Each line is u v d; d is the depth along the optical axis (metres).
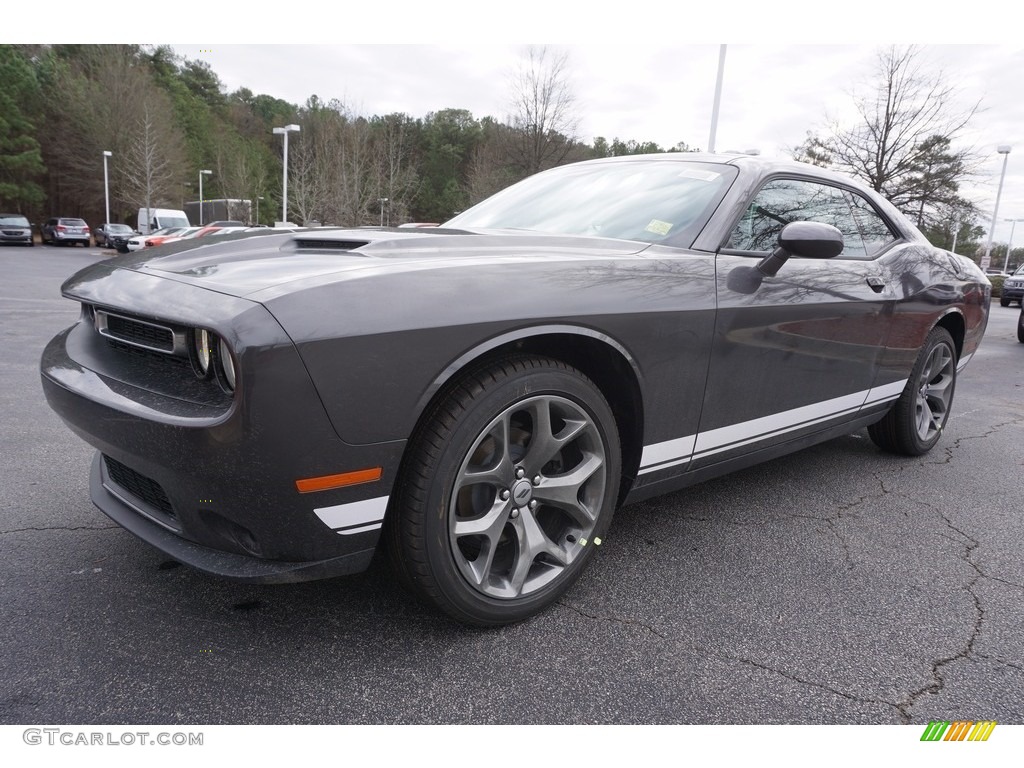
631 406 2.13
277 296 1.49
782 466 3.59
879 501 3.11
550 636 1.93
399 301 1.59
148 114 49.38
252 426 1.45
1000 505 3.11
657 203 2.55
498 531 1.87
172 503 1.67
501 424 1.81
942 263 3.60
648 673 1.78
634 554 2.47
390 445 1.60
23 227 34.31
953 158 20.42
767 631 2.00
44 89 53.59
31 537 2.41
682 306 2.12
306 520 1.57
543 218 2.75
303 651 1.81
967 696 1.74
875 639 1.98
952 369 3.87
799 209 2.78
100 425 1.70
